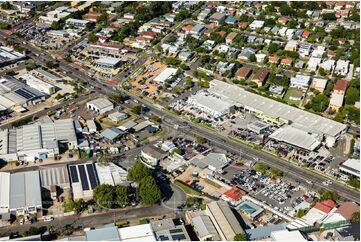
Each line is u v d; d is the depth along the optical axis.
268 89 171.62
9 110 153.00
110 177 118.44
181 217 107.56
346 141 141.00
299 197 115.38
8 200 107.56
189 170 125.38
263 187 119.06
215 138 141.62
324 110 158.12
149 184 110.75
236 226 100.62
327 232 103.12
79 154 130.12
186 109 157.75
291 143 135.75
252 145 137.75
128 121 148.12
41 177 117.31
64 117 150.88
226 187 118.31
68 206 107.25
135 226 99.88
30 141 130.62
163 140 139.25
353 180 119.62
